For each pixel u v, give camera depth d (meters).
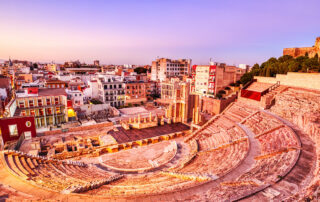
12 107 42.41
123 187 18.19
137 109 65.31
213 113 62.31
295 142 21.81
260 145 25.34
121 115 57.06
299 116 28.08
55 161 25.34
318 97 31.50
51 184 17.31
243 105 43.06
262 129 30.64
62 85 73.69
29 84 62.88
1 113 55.09
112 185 19.34
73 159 29.97
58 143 33.09
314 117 25.00
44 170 21.75
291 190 13.17
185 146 35.66
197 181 17.86
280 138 24.66
